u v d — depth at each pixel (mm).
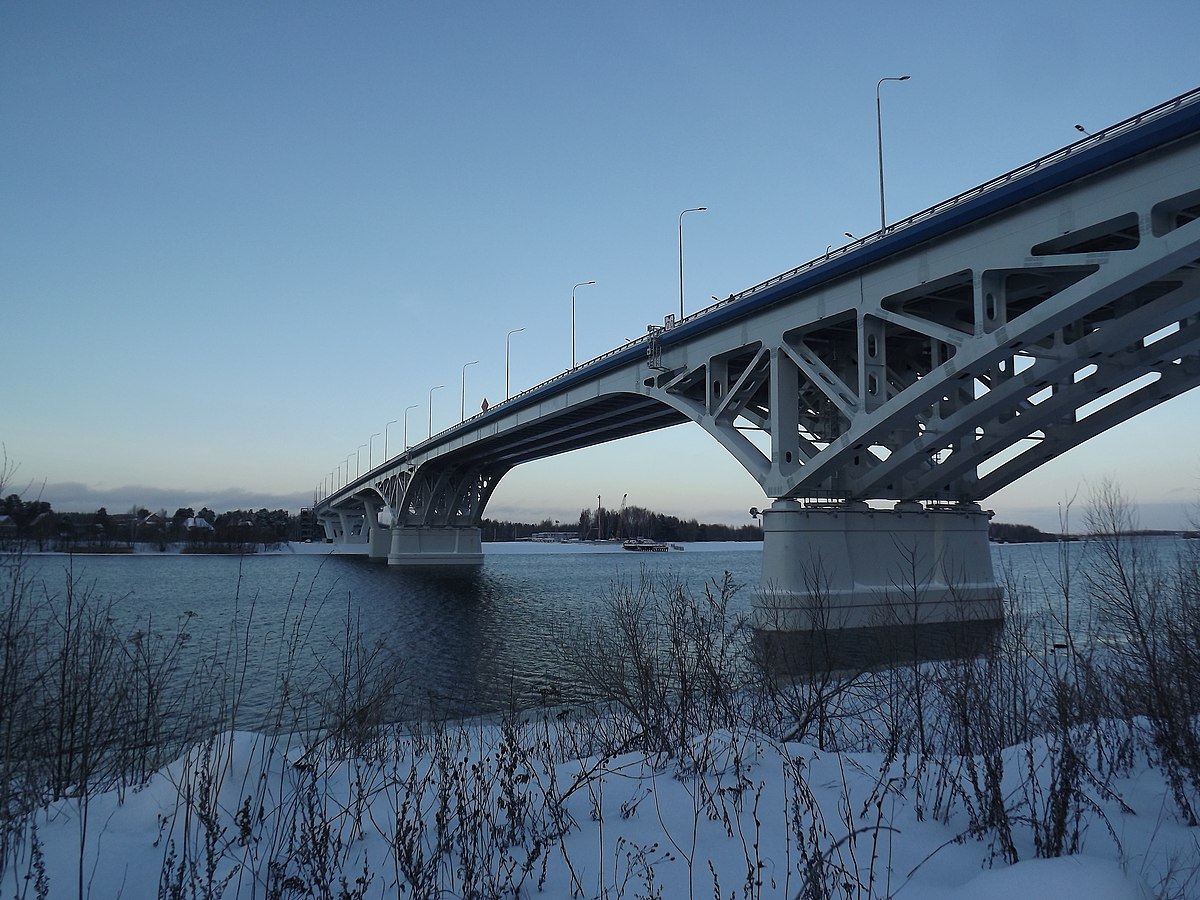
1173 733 6629
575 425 67312
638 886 4590
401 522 109750
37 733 7539
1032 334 26109
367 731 8594
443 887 4680
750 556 167000
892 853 5094
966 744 7070
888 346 39594
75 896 4492
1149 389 32344
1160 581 9859
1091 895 3809
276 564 110250
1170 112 22422
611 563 120062
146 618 35500
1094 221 24500
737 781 6387
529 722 10688
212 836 4785
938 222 28516
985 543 38719
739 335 39500
